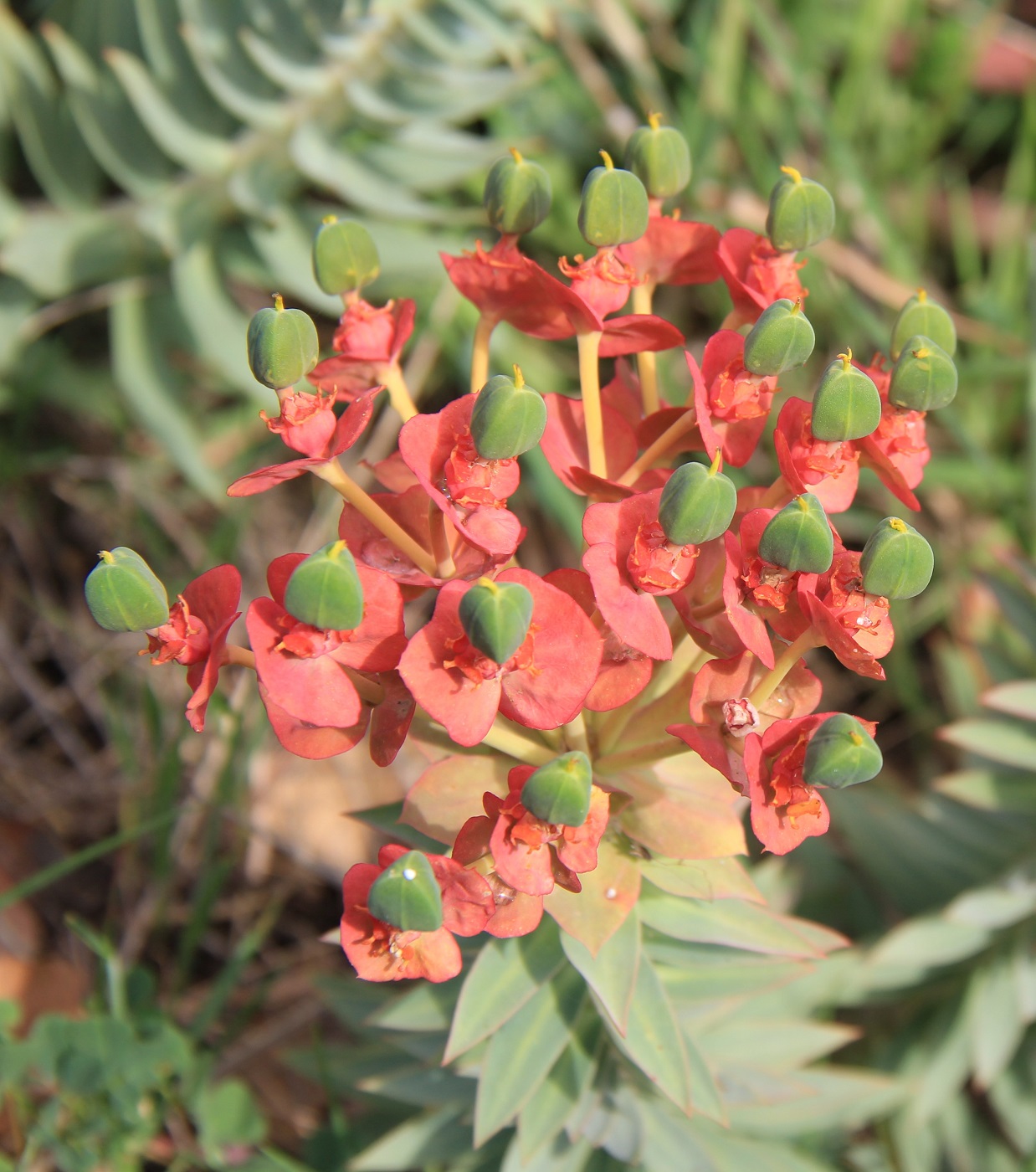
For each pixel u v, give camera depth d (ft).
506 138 1.27
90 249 1.19
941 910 0.99
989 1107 1.03
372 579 0.64
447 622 0.63
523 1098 0.77
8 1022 0.89
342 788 1.18
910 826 1.01
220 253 1.22
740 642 0.69
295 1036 1.07
